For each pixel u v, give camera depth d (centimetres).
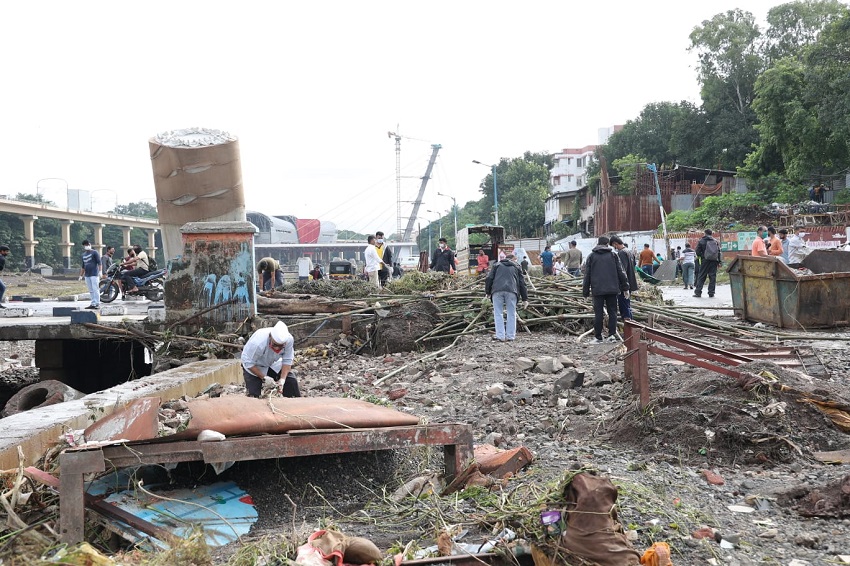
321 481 580
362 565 415
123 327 1353
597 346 1260
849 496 493
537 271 2247
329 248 14438
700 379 782
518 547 417
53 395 1035
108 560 409
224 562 444
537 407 875
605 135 12162
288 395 824
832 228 3819
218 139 1526
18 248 9419
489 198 11781
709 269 2156
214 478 566
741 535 456
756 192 5150
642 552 411
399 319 1461
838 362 1028
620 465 609
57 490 522
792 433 648
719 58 6462
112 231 13125
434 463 645
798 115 4456
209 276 1330
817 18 6125
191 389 975
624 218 6044
